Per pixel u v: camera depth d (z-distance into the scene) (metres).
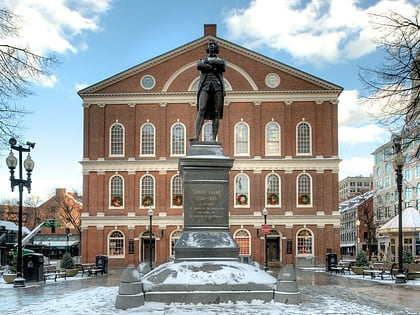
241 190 56.41
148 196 56.50
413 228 34.19
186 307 13.51
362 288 23.44
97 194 56.75
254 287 14.36
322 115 56.84
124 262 55.84
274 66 57.44
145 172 56.81
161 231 56.06
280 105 57.22
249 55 57.50
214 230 15.72
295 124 56.94
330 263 40.94
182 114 57.34
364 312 13.48
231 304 13.97
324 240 55.56
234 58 57.59
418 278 29.81
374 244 109.94
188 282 14.17
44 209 108.38
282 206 56.06
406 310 14.34
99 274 40.75
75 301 16.48
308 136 56.97
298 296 14.31
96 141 57.25
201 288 14.12
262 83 57.34
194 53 57.66
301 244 55.81
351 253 123.19
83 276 36.78
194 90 57.28
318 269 47.56
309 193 56.25
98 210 56.50
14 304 16.78
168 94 57.22
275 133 57.12
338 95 57.31
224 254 15.36
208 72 17.47
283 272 14.48
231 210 56.12
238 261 15.45
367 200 108.12
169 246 56.03
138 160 56.69
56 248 87.12
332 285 25.62
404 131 19.98
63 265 37.09
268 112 57.22
